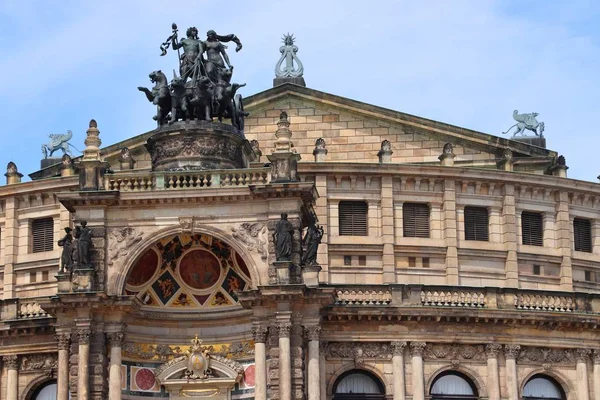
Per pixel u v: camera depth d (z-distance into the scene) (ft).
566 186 339.98
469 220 334.85
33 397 302.04
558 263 338.54
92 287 267.18
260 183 273.13
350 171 327.67
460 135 351.46
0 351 302.45
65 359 269.64
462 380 296.30
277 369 262.67
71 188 332.19
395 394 289.12
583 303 304.71
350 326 290.97
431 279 327.88
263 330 265.75
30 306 305.12
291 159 272.31
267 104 353.51
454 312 291.79
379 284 295.07
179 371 279.69
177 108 288.71
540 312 297.12
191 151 283.79
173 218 271.49
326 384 288.10
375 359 291.38
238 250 269.23
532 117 371.35
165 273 280.72
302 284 262.88
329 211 327.47
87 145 278.67
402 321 291.99
